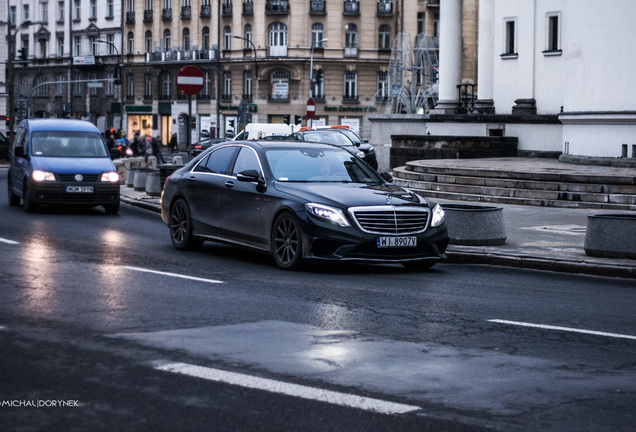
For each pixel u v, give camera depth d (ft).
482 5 130.93
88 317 27.48
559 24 120.78
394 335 25.99
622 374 22.11
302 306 30.48
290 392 19.47
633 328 28.30
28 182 68.80
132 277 36.35
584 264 41.91
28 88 332.80
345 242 38.42
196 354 22.76
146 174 90.58
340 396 19.26
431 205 41.04
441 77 138.41
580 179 72.95
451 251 45.80
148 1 294.25
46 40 325.83
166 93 290.97
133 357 22.30
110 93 305.53
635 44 92.02
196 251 46.83
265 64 266.16
